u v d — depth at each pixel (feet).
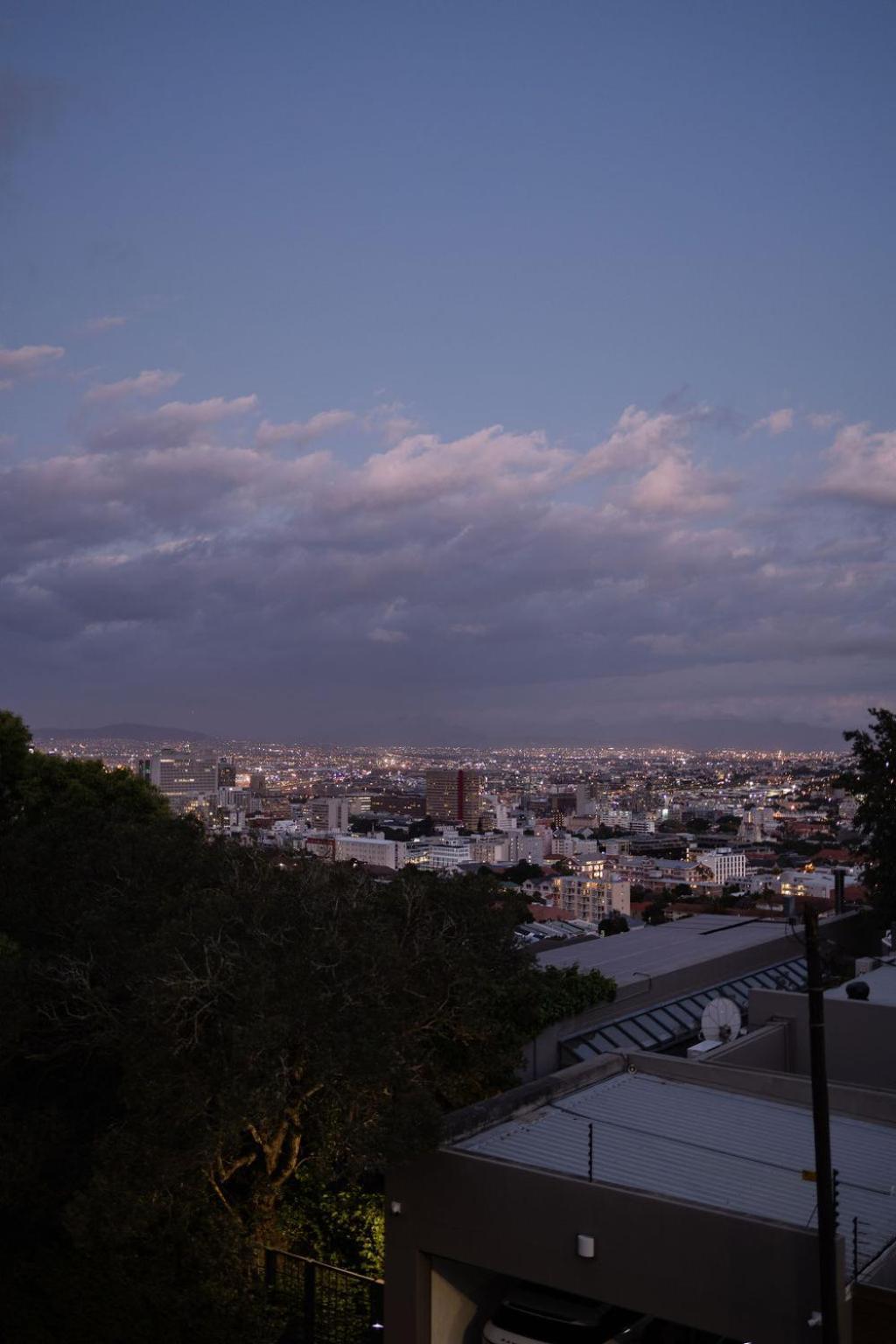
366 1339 42.63
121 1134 43.55
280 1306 44.65
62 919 59.36
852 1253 33.35
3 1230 50.90
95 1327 45.44
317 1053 42.63
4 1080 56.65
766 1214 35.01
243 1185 51.39
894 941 98.02
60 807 87.30
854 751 109.60
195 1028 43.19
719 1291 33.47
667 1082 48.03
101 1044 50.03
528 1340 38.58
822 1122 31.17
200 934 45.44
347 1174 46.68
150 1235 44.98
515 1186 37.70
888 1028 55.42
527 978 59.41
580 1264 36.14
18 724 97.25
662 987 77.30
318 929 48.06
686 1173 38.27
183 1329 43.42
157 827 67.67
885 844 107.24
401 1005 50.60
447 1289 40.83
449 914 54.95
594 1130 42.37
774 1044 56.80
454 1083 53.11
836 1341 30.07
